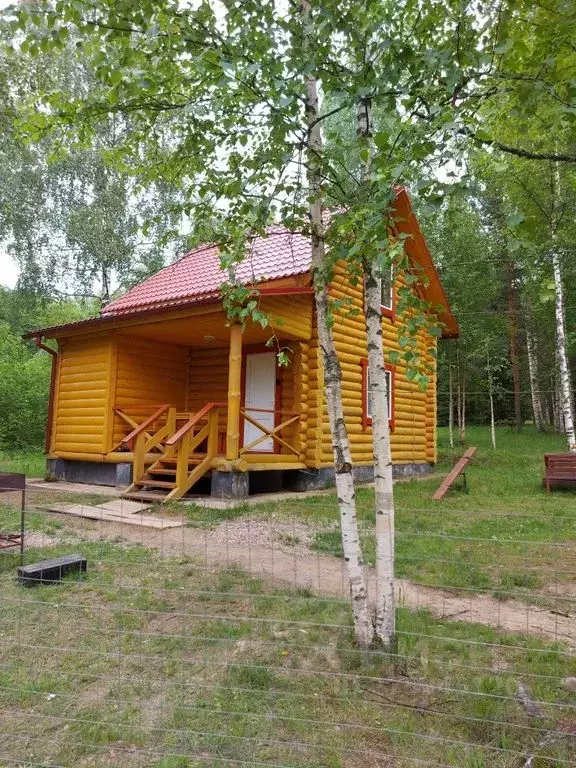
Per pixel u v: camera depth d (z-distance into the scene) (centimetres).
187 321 999
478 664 339
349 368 1208
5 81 1061
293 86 343
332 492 1047
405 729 264
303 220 409
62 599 439
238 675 315
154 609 421
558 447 2031
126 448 1131
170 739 258
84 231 2016
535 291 1634
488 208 1875
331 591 469
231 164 407
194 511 810
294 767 238
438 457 1861
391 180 283
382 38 324
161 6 350
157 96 406
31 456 1694
